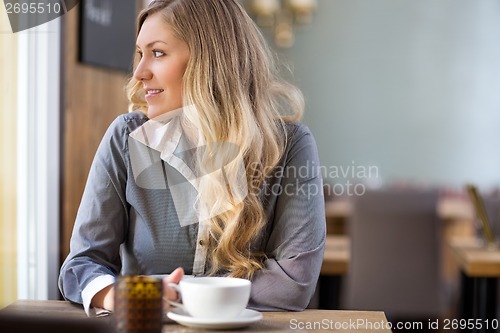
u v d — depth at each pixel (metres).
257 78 1.91
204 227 1.82
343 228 5.44
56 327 0.95
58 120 3.52
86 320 0.97
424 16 8.25
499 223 4.39
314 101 8.39
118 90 4.49
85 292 1.68
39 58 3.29
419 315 4.28
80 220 1.86
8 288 2.93
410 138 8.30
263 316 1.65
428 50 8.26
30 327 0.95
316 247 1.85
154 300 1.29
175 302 1.52
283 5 8.34
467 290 3.86
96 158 1.90
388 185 7.63
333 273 3.63
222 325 1.44
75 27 3.79
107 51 4.25
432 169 8.29
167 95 1.83
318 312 1.72
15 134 3.01
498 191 6.83
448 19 8.23
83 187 3.93
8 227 2.94
